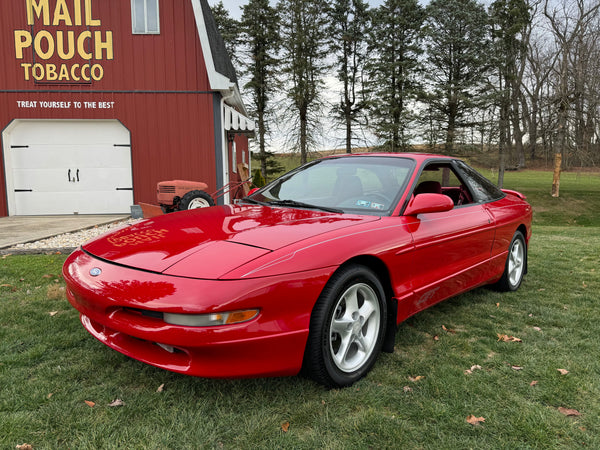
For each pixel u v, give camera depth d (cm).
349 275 238
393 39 3030
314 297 221
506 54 2889
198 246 235
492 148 3133
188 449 188
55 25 1042
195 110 1090
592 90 2534
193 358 205
